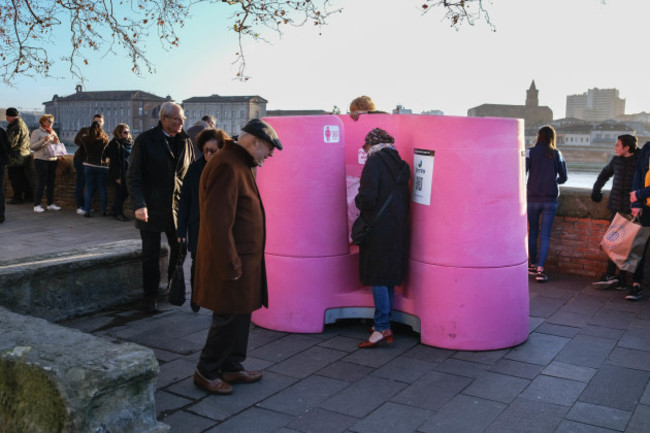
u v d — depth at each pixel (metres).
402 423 3.48
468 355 4.62
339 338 4.98
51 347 3.04
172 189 5.45
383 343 4.85
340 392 3.91
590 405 3.75
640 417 3.59
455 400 3.80
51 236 9.72
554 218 7.22
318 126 5.02
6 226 10.56
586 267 7.27
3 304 4.82
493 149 4.63
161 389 3.91
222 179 3.53
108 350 3.01
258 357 4.53
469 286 4.65
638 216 6.13
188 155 5.54
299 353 4.62
